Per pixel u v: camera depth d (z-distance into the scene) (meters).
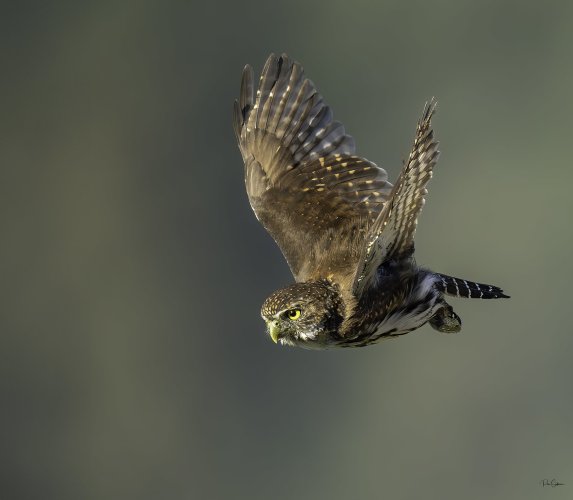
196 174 27.03
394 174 25.30
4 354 26.25
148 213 26.84
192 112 27.69
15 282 26.84
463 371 22.42
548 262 23.70
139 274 26.06
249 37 27.45
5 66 28.59
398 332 8.30
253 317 24.62
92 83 28.39
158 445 24.47
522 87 25.55
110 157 27.86
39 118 28.23
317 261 8.55
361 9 26.34
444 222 24.09
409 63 25.83
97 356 25.84
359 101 25.86
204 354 24.77
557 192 24.38
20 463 25.06
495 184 24.47
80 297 26.52
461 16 25.84
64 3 28.89
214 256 25.55
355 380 23.02
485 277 23.69
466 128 25.30
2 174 27.94
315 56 26.22
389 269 8.00
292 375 23.52
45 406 25.47
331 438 22.98
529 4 25.59
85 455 24.78
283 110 9.54
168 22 28.05
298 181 9.25
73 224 27.27
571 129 25.02
